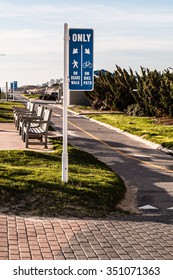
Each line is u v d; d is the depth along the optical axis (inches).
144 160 658.2
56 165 500.4
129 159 664.4
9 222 316.2
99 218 342.6
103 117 1475.1
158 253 265.7
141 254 263.6
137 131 1023.0
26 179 402.3
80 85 411.8
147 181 501.0
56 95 3203.7
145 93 1492.4
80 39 408.5
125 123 1240.8
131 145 837.2
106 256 259.0
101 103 1941.4
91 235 297.3
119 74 1820.9
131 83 1772.9
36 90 5570.9
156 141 845.2
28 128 625.0
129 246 277.3
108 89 1919.3
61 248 270.4
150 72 1492.4
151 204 398.0
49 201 358.9
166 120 1318.9
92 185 408.8
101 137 951.0
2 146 638.5
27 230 301.6
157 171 568.1
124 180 502.3
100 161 593.0
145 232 307.7
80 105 2292.1
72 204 359.3
